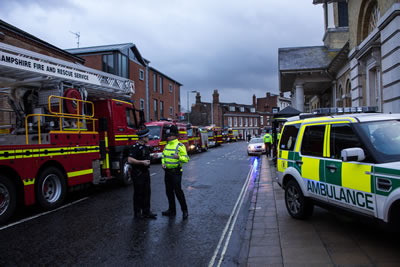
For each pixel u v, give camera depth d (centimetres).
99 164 873
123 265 395
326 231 489
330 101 2288
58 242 481
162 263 401
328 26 2312
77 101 798
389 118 430
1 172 587
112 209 701
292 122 610
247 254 421
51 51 1712
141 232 530
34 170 637
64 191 731
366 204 386
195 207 713
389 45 1017
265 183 1007
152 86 3294
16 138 615
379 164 370
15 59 648
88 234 520
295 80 2141
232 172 1360
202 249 450
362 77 1399
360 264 360
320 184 484
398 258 372
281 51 2394
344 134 442
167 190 638
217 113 6644
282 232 496
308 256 393
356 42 1414
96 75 902
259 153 2308
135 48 2802
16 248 457
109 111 970
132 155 613
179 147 616
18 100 805
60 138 722
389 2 1016
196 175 1267
